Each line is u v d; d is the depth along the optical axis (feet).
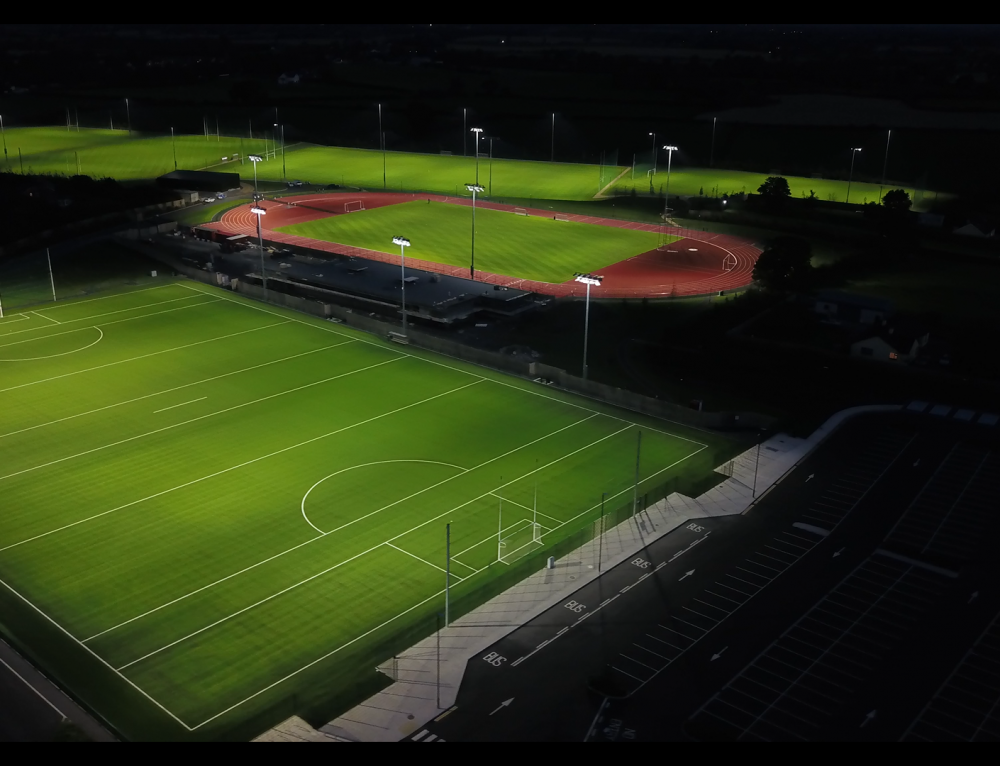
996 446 237.86
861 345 296.10
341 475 219.61
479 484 217.15
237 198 543.80
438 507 206.69
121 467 221.87
